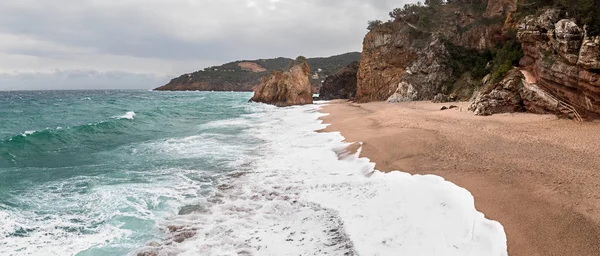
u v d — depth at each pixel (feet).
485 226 23.12
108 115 105.81
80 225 26.89
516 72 71.56
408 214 26.27
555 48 62.44
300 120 94.32
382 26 155.84
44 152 50.70
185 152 52.54
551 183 28.45
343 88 214.69
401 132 54.70
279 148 54.75
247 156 49.60
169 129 77.71
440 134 51.01
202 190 35.01
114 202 31.48
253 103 176.76
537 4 89.25
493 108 70.33
